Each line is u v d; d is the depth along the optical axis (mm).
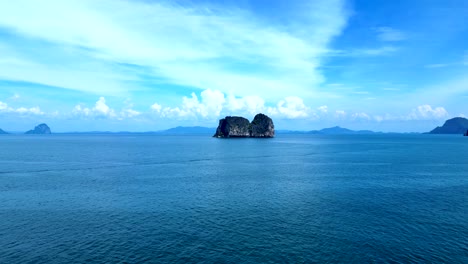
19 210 40250
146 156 114688
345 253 27250
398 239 30234
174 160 101438
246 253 27297
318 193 50281
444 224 34469
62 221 35906
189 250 27938
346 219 36344
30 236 31234
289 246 28719
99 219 36594
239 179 64188
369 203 43562
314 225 34312
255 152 136250
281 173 72812
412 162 95188
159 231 32594
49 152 131125
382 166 85375
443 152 136500
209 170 78062
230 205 42812
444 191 51344
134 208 41281
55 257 26625
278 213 38875
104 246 28797
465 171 74438
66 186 56031
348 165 88375
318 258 26359
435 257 26484
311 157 113500
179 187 55531
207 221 35812
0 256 26750
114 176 67625
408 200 45219
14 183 58719
